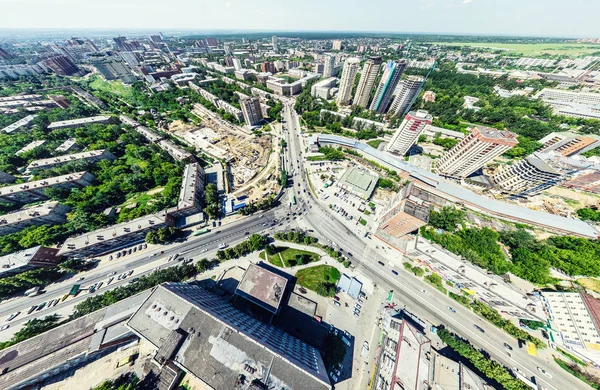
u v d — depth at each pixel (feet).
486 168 594.65
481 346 297.74
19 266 323.37
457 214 439.22
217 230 436.35
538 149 622.54
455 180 572.10
